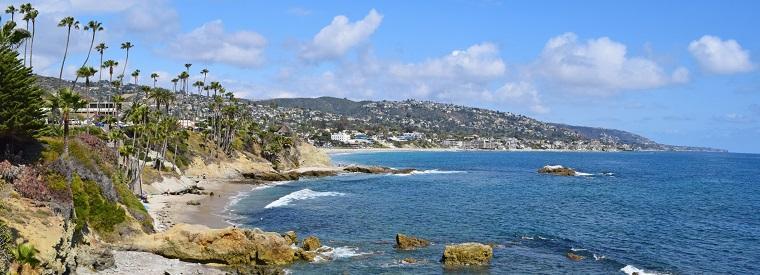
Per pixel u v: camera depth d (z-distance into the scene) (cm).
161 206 6975
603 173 16362
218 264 4134
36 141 4894
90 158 5103
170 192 8612
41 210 3600
